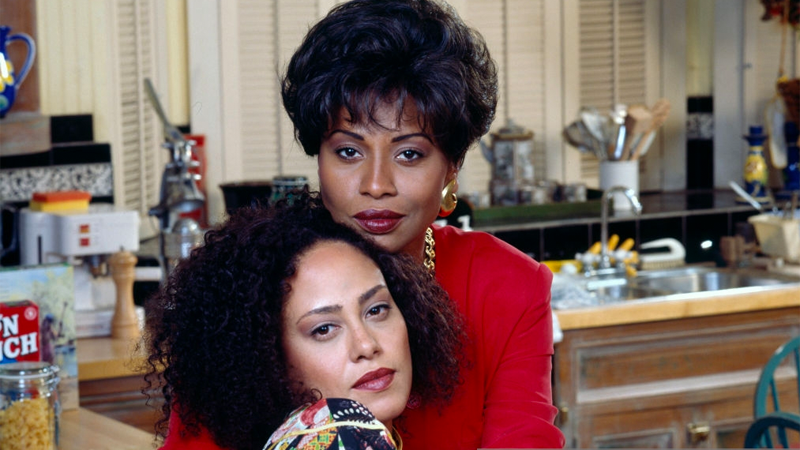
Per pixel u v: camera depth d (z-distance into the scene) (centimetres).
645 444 331
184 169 307
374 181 107
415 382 113
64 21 349
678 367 333
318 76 108
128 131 375
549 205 418
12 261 332
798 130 446
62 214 293
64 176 352
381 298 103
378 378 102
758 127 445
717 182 482
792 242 382
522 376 125
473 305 126
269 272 102
